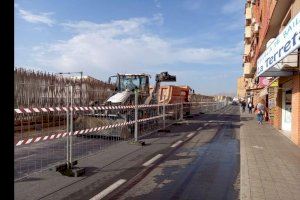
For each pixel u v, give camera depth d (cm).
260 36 2998
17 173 771
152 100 2139
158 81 2431
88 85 2034
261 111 2462
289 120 1806
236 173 820
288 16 1559
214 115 3653
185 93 3284
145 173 806
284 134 1698
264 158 996
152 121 1788
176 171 834
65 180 721
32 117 760
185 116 3055
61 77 1834
